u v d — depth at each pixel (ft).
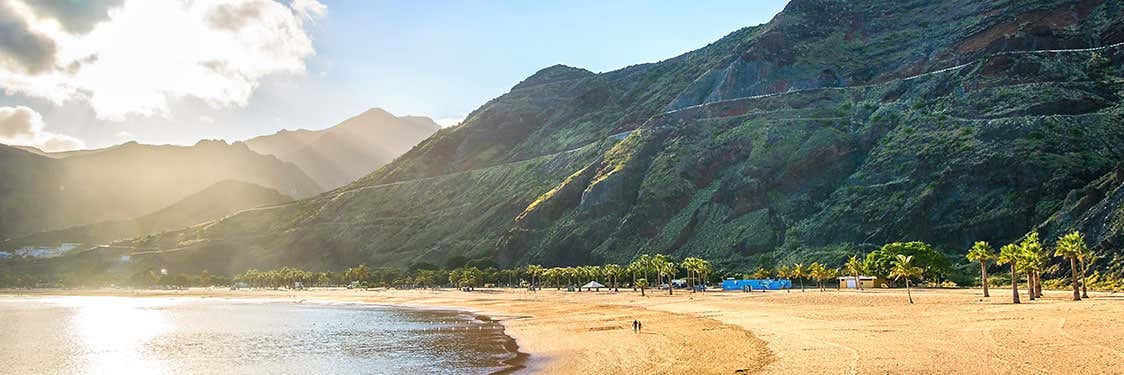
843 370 155.63
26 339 336.08
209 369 226.58
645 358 202.80
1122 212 438.40
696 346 220.43
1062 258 450.71
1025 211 556.92
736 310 356.38
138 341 319.47
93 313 520.01
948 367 151.43
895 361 162.81
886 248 517.55
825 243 642.63
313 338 314.14
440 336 305.94
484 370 204.54
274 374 212.84
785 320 286.25
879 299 368.07
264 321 425.69
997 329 209.97
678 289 609.01
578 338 268.00
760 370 164.76
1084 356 155.12
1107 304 268.82
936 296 375.04
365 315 461.37
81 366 242.78
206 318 458.50
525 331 309.83
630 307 422.82
